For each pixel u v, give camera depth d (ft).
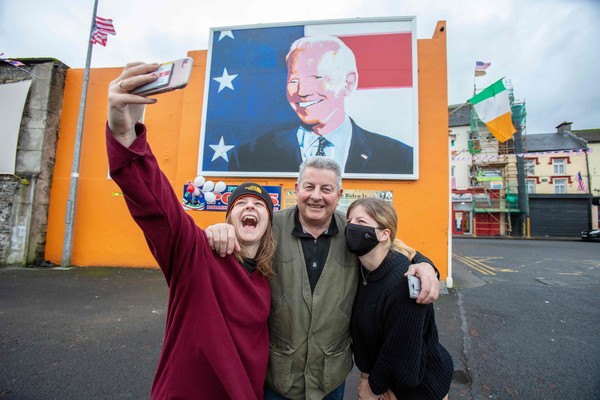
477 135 76.59
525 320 12.90
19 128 22.74
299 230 5.01
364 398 4.98
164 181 3.32
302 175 4.95
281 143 20.25
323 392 4.59
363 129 19.31
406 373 4.11
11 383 7.74
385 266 4.52
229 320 3.76
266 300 4.31
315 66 20.24
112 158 2.92
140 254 21.86
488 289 18.24
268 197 4.62
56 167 23.44
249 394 3.68
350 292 4.80
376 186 19.10
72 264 22.08
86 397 7.27
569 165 76.43
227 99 21.16
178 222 3.40
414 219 18.51
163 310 13.43
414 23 19.31
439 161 18.65
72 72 24.40
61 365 8.70
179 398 3.43
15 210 21.99
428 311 4.60
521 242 58.65
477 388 7.97
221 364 3.48
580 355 9.79
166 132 22.89
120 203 22.40
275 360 4.58
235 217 4.41
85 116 23.54
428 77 19.25
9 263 21.61
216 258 3.93
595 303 15.53
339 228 5.16
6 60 21.79
